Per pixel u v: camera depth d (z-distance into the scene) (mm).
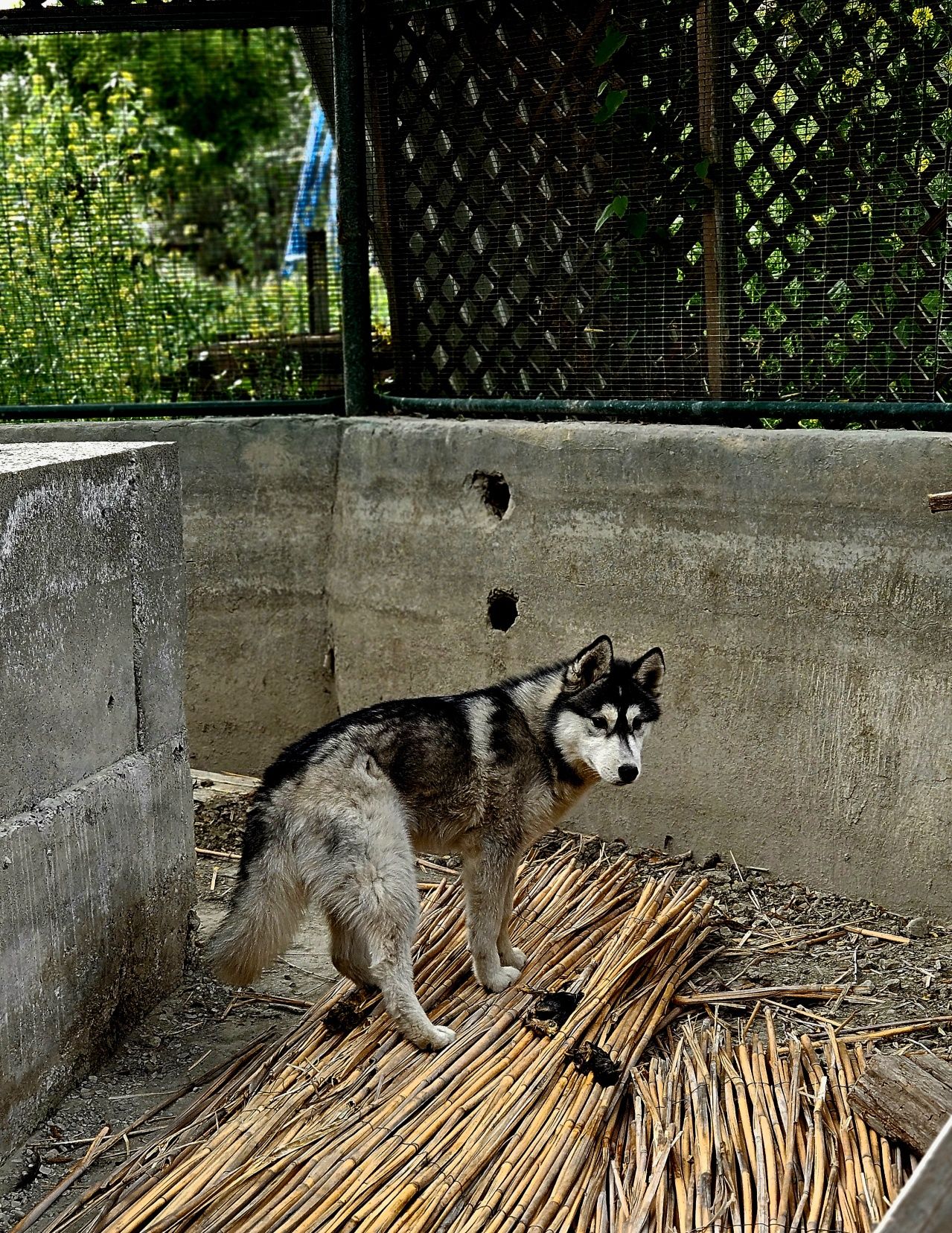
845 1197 1833
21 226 3811
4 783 2021
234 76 8594
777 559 2740
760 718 2807
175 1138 2035
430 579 3246
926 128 2580
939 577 2549
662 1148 1935
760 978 2486
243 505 3453
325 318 4230
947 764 2580
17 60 5484
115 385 3826
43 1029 2115
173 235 7684
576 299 3062
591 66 2912
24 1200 1960
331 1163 1919
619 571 2951
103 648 2277
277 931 2275
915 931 2617
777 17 2695
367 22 3238
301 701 3521
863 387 2736
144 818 2402
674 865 2926
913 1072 1950
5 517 2010
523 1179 1901
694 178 2814
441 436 3176
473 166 3143
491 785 2426
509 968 2430
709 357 2893
